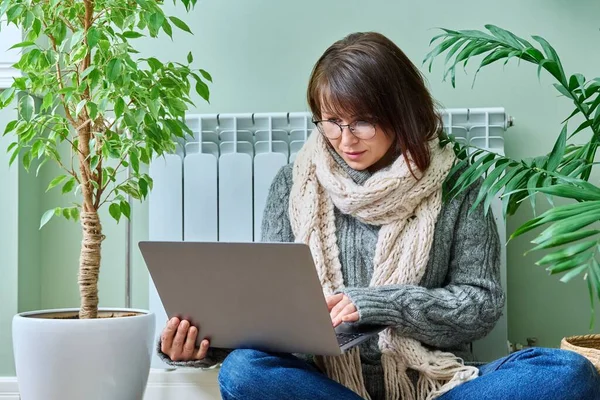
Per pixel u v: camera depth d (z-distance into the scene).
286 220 1.51
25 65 1.52
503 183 1.29
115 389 1.44
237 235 1.80
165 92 1.54
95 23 1.55
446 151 1.48
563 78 1.35
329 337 1.14
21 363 1.44
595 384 1.13
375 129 1.38
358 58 1.37
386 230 1.42
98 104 1.45
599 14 1.85
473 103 1.88
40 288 1.95
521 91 1.87
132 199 1.92
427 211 1.43
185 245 1.14
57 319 1.46
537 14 1.87
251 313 1.18
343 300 1.27
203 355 1.26
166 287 1.21
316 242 1.44
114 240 1.93
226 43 1.93
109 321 1.43
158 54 1.93
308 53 1.91
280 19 1.92
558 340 1.85
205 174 1.81
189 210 1.81
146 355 1.50
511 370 1.13
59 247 1.95
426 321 1.30
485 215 1.38
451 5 1.88
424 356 1.32
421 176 1.42
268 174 1.80
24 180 1.87
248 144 1.84
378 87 1.36
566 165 1.38
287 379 1.15
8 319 1.84
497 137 1.77
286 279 1.10
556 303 1.85
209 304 1.20
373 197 1.39
